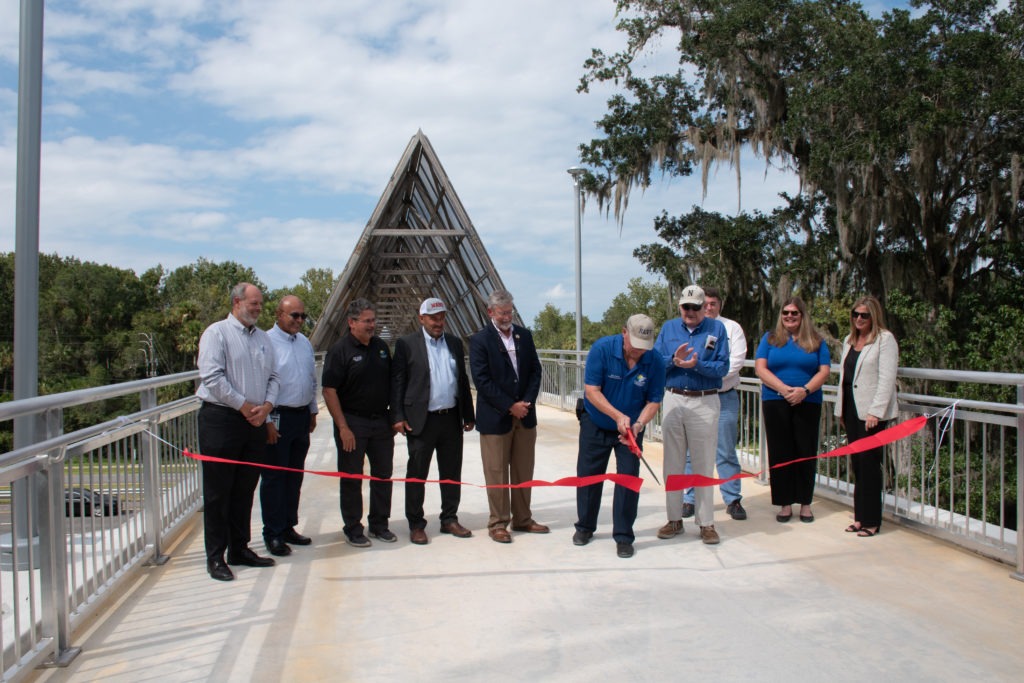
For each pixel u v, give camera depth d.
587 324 68.06
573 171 16.95
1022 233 17.00
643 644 3.69
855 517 5.69
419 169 13.48
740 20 17.83
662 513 6.51
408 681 3.31
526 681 3.30
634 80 20.81
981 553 5.01
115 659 3.56
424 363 5.59
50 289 61.56
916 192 17.17
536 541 5.62
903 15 15.84
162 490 5.47
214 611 4.19
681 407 5.50
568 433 12.01
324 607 4.25
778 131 17.86
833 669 3.38
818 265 18.00
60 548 3.53
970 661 3.45
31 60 5.14
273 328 5.56
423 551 5.38
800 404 5.93
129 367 59.06
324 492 7.73
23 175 5.12
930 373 5.25
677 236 21.92
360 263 14.61
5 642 3.19
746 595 4.38
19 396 5.10
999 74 15.52
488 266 13.17
